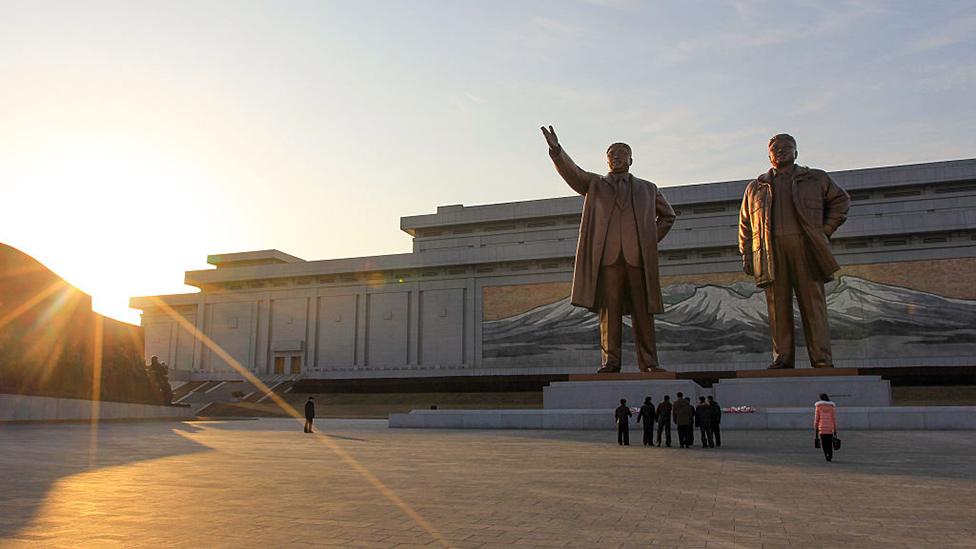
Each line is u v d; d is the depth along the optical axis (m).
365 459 15.73
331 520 8.07
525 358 72.44
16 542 6.91
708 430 18.95
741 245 30.86
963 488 10.62
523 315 73.38
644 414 19.84
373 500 9.58
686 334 67.00
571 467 13.91
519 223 82.62
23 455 16.27
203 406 67.81
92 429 29.00
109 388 40.28
